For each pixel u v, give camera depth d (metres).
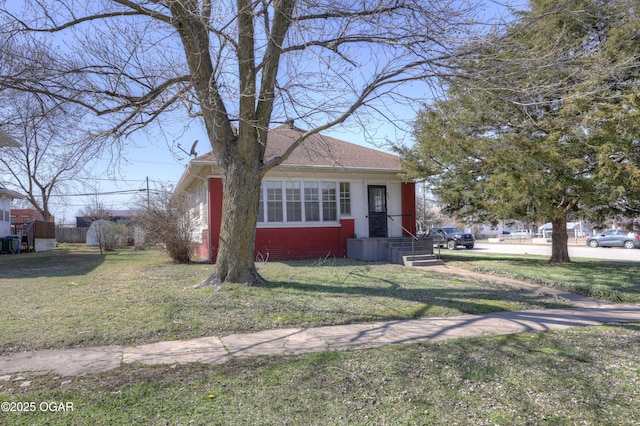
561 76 8.74
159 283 9.59
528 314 7.33
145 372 4.46
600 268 13.20
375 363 4.70
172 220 14.34
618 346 5.44
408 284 9.96
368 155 18.03
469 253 23.97
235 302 7.47
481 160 13.24
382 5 7.61
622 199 11.84
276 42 8.02
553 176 11.38
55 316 6.64
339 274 11.21
